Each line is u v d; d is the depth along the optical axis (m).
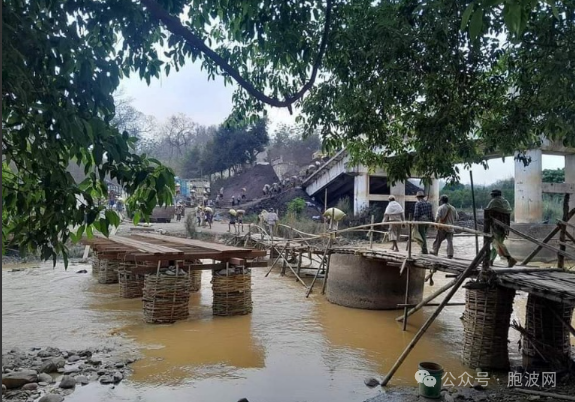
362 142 6.80
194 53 4.47
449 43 4.60
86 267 16.66
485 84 5.55
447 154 5.72
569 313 6.46
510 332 8.66
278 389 5.98
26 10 2.68
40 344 7.73
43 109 2.46
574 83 4.45
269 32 4.50
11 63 2.30
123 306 10.66
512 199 32.56
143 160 2.98
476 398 5.59
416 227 10.69
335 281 11.30
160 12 3.51
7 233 3.03
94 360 6.83
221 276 9.77
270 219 20.75
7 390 5.74
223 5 4.41
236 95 6.25
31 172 3.04
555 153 17.70
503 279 6.36
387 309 10.63
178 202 33.00
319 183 29.17
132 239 14.38
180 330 8.65
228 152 41.94
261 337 8.27
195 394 5.77
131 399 5.58
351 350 7.63
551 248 6.16
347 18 4.99
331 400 5.65
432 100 5.12
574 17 4.24
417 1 4.59
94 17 3.27
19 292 12.32
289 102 4.16
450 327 9.20
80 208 2.88
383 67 4.83
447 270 7.98
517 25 2.07
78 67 2.76
